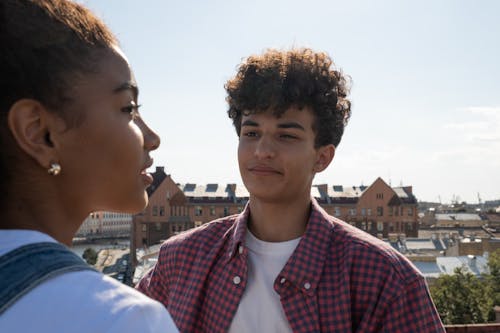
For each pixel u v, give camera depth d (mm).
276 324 1837
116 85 922
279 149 1881
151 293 2238
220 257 2033
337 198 70688
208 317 1950
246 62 2012
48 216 883
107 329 652
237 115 2064
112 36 961
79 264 731
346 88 2139
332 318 1771
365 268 1802
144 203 1026
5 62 807
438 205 187750
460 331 7324
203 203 65625
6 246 720
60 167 875
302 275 1816
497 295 29406
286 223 1973
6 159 841
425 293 1838
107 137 903
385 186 70375
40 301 659
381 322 1759
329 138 2014
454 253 49969
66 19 868
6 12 814
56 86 839
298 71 1889
